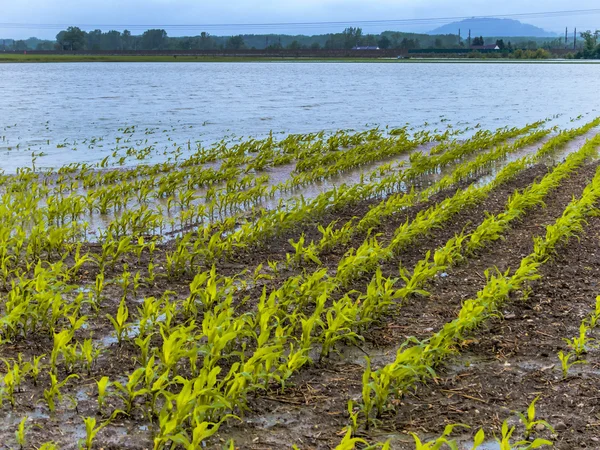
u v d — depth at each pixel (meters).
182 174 17.86
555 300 9.00
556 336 7.85
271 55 190.62
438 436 5.80
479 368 7.06
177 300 8.84
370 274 10.23
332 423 5.99
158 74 98.31
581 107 45.97
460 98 54.72
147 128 32.94
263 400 6.35
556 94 58.62
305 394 6.49
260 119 38.16
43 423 5.83
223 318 6.81
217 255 10.82
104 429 5.77
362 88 67.56
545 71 109.44
